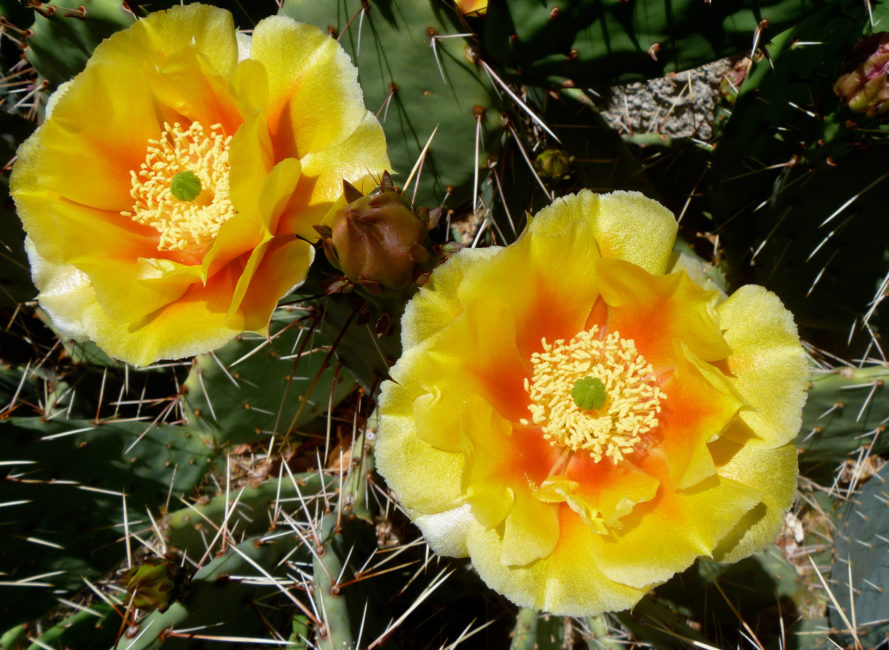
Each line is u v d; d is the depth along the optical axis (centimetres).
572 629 48
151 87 40
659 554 37
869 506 46
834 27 43
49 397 50
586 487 39
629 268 38
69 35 43
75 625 45
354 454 46
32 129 47
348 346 42
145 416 50
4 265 48
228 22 39
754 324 38
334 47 39
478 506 37
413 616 48
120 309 38
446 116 42
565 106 48
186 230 40
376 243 37
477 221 51
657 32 41
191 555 47
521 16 41
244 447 51
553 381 40
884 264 45
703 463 37
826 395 44
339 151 39
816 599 47
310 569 47
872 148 43
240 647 43
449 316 38
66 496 46
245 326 38
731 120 46
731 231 48
